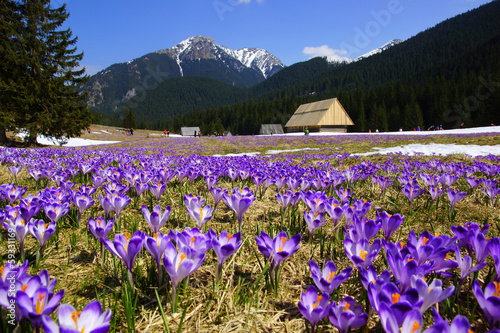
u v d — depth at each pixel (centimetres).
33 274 222
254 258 264
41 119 2416
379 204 463
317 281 164
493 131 3169
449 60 15000
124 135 5781
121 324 171
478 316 183
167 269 161
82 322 120
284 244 196
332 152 1658
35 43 2523
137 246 174
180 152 1825
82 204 312
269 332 171
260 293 207
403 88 10625
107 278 220
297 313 190
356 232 211
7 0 2491
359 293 204
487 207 443
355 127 10100
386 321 119
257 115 13425
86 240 279
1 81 2255
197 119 16450
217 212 409
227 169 587
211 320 179
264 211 416
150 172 526
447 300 177
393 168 716
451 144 1800
